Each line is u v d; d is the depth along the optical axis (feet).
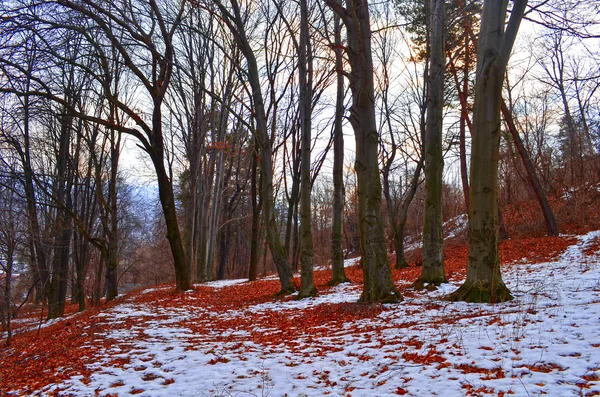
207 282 90.12
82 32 46.91
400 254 73.36
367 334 26.68
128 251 140.05
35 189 61.77
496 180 32.19
